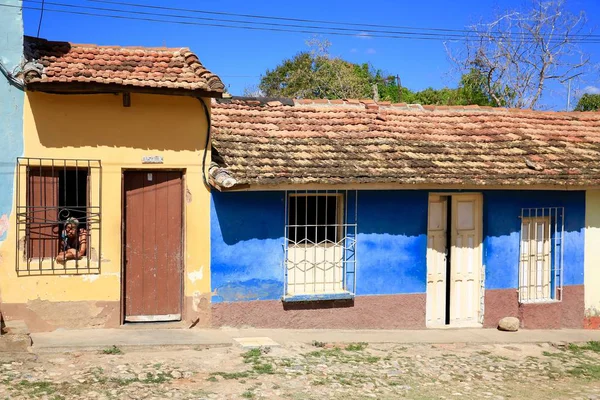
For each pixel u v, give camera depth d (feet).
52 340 27.14
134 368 24.48
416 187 33.30
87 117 28.99
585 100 87.20
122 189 29.91
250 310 31.96
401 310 34.91
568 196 38.45
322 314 33.40
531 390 25.73
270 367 25.63
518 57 83.97
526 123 43.52
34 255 28.68
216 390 22.48
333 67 99.81
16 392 20.90
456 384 25.81
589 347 34.01
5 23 27.91
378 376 25.90
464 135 40.09
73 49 31.65
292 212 33.37
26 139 28.14
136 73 29.96
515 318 36.58
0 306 27.99
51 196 28.84
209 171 30.42
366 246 34.17
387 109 41.70
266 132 35.37
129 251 30.42
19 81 27.86
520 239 37.42
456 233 36.52
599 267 39.37
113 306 29.68
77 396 20.97
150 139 29.94
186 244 30.76
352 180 31.63
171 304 31.09
